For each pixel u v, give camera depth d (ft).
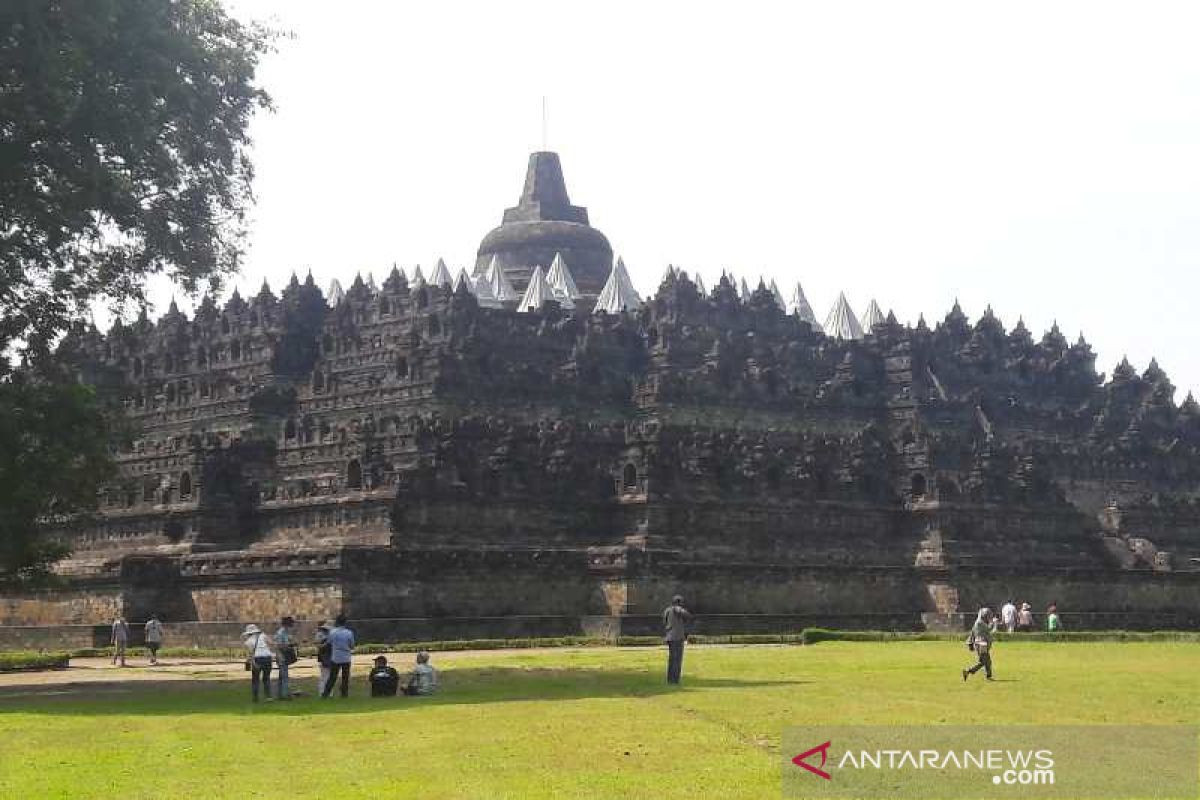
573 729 160.35
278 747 152.15
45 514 233.76
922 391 476.95
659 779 131.44
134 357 475.31
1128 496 489.26
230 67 243.40
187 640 334.65
